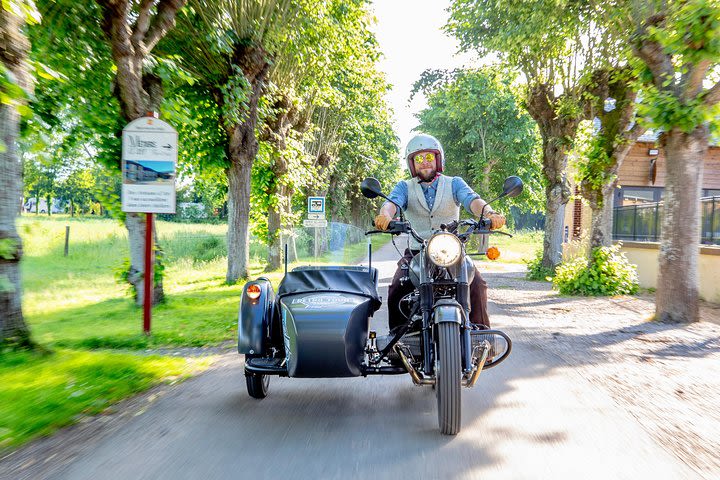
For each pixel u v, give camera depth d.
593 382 5.56
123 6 9.41
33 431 4.04
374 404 4.88
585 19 15.47
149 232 8.42
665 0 9.34
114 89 10.46
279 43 16.05
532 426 4.20
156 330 8.72
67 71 11.23
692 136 9.14
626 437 3.96
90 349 7.50
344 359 4.22
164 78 10.54
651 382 5.57
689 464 3.47
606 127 14.88
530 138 36.66
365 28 19.56
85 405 4.70
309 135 23.22
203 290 14.86
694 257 9.38
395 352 4.39
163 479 3.26
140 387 5.41
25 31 6.02
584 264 14.75
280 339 4.77
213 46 12.85
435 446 3.79
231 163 15.95
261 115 16.41
